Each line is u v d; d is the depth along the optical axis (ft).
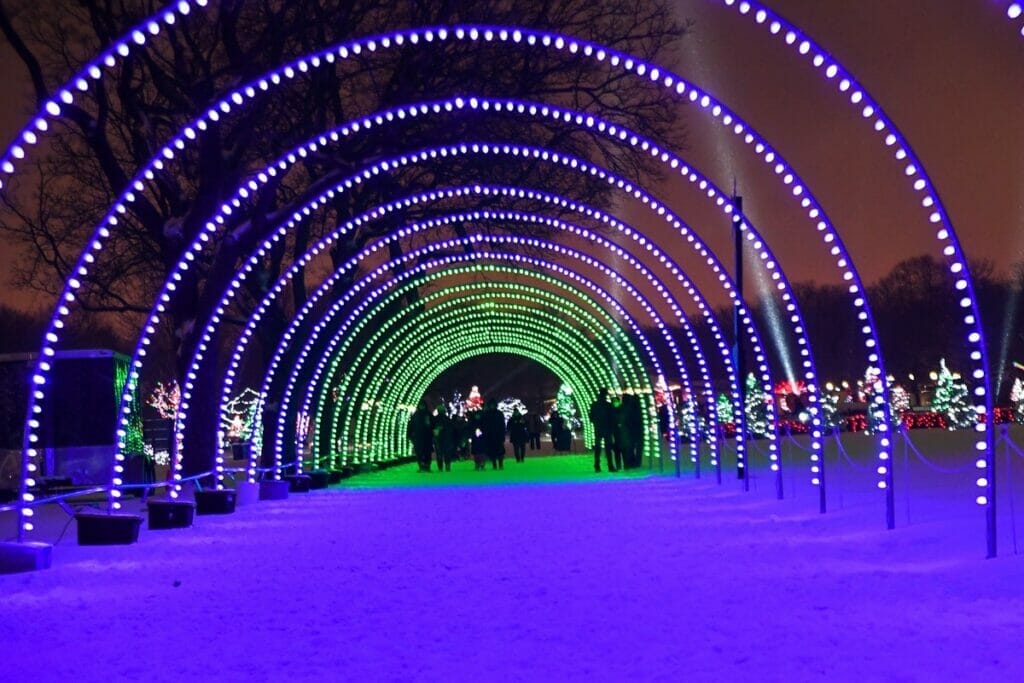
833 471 82.89
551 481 96.48
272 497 83.15
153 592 35.81
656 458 131.64
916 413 193.77
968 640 24.47
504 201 107.65
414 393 179.63
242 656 25.22
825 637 25.27
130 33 38.88
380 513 66.64
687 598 31.17
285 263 116.37
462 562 40.91
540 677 22.40
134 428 96.02
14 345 233.96
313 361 108.37
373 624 28.63
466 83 89.81
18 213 102.83
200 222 80.69
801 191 48.42
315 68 85.81
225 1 79.46
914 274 261.24
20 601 34.50
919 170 38.60
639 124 97.09
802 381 277.44
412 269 93.35
